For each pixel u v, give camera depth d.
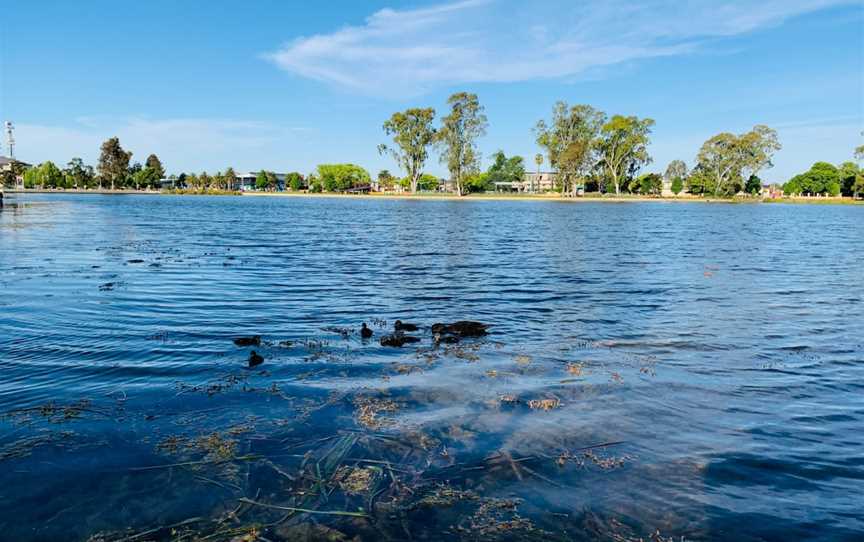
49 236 26.27
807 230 40.12
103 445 5.00
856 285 15.20
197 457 4.80
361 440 5.16
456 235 31.77
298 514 3.99
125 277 14.53
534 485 4.43
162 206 70.75
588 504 4.17
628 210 74.81
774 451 5.14
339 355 7.90
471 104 112.69
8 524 3.82
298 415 5.71
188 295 12.28
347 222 43.81
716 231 38.03
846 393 6.73
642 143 118.88
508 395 6.41
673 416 5.91
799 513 4.13
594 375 7.22
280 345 8.38
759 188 135.88
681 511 4.11
